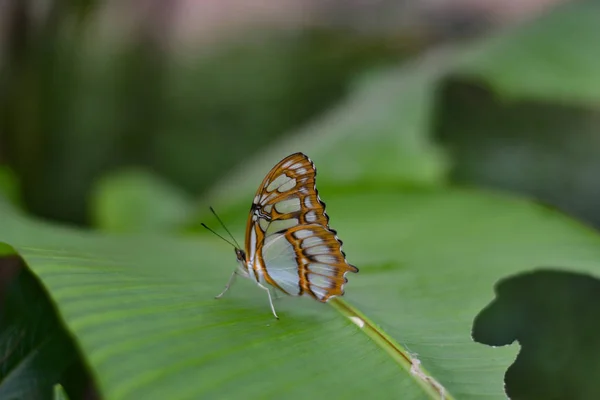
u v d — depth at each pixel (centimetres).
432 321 76
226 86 224
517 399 96
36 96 140
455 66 104
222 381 71
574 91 96
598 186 140
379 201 91
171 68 221
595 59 98
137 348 71
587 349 101
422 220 88
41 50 140
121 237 84
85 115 190
